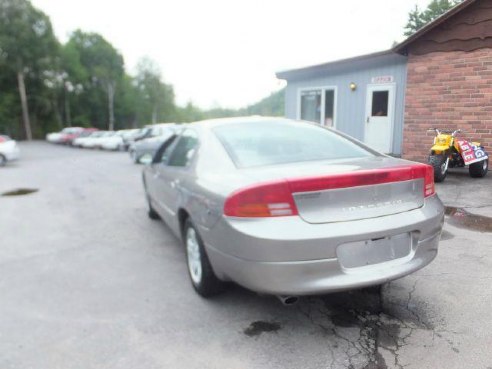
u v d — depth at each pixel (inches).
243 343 103.6
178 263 163.9
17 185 420.8
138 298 131.4
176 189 148.1
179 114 4065.0
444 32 357.4
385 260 101.2
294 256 92.8
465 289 127.6
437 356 94.4
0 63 2000.5
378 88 454.6
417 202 108.2
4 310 125.3
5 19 2012.8
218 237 106.6
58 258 173.8
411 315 113.5
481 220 203.0
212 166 126.8
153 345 104.0
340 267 95.5
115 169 565.0
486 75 339.9
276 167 113.4
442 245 167.9
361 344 100.8
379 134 461.7
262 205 95.7
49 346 104.9
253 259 95.7
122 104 2952.8
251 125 144.7
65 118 2583.7
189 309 122.6
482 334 102.6
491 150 345.4
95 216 254.2
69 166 641.0
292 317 115.5
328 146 133.3
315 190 94.7
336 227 95.0
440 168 291.9
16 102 2116.1
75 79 2564.0
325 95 514.3
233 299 128.1
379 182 100.4
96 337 108.5
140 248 184.9
